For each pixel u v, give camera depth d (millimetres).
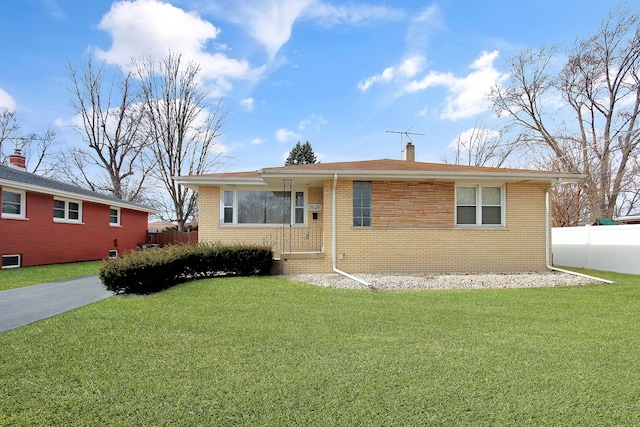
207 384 3162
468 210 10820
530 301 6703
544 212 10820
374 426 2521
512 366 3557
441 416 2648
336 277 9641
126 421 2586
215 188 12586
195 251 9391
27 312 5824
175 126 26109
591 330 4824
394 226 10508
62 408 2760
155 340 4363
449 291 7809
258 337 4480
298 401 2859
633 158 19859
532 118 23516
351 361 3688
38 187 13648
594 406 2789
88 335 4562
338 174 10016
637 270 11047
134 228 21297
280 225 12594
